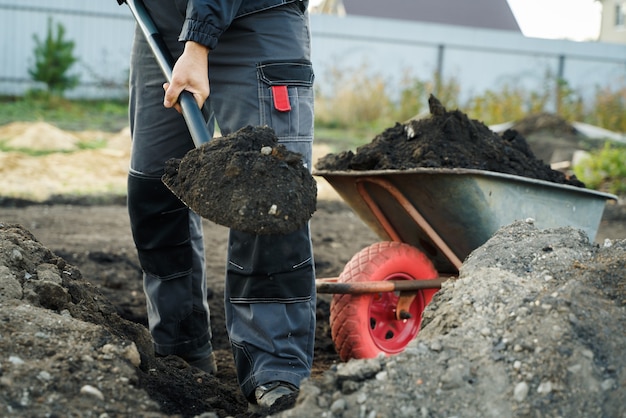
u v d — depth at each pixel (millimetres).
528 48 20781
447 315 2473
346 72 17797
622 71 21391
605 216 8508
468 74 20469
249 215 2205
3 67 18188
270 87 2764
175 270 3256
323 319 4559
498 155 3613
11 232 2928
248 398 2740
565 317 2215
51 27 18000
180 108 2639
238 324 2770
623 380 2088
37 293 2584
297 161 2326
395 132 3766
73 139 11648
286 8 2793
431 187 3359
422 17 32000
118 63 18984
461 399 2088
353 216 8211
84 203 8156
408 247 3623
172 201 3170
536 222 3494
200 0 2562
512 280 2549
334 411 2055
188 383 2855
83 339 2352
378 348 3551
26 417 1972
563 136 13320
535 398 2064
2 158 9633
